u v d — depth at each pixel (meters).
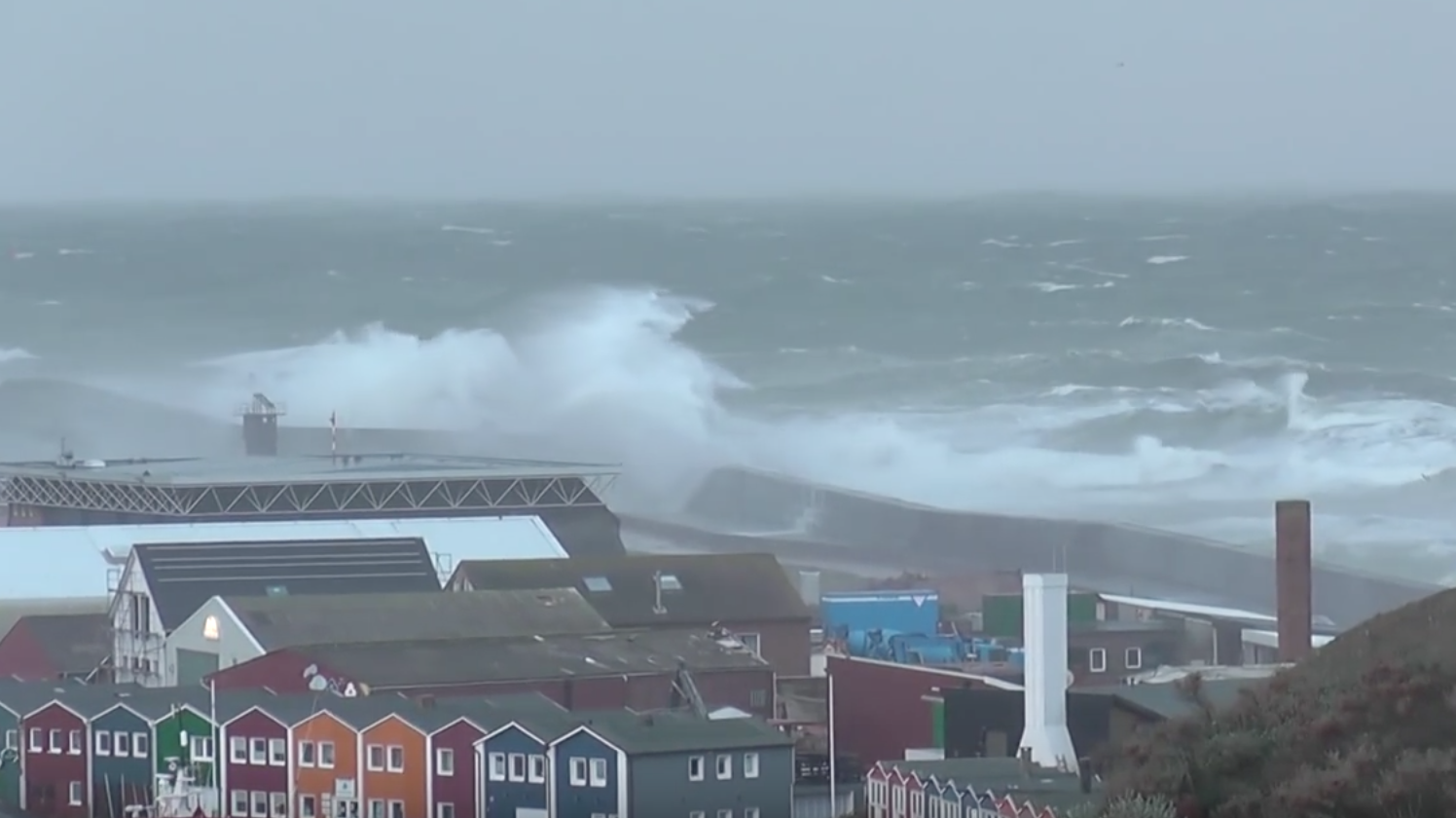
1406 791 192.00
